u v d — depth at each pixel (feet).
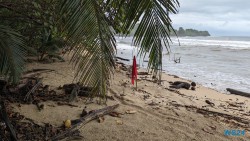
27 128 15.10
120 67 43.27
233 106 27.40
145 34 9.11
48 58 35.29
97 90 9.61
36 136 14.39
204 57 84.79
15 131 14.12
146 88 29.60
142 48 9.25
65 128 15.79
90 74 9.42
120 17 9.77
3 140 12.90
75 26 9.02
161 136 16.42
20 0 20.56
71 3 9.00
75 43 9.15
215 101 28.81
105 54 9.50
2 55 12.47
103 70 9.52
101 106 20.17
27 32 26.81
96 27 9.25
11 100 18.56
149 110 21.25
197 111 22.68
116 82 29.89
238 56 90.68
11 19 21.59
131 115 19.47
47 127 15.56
